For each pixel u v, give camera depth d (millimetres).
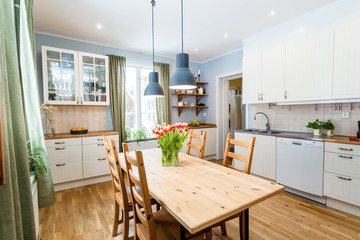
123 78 3793
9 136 965
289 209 2262
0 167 567
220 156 4684
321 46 2422
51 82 2957
